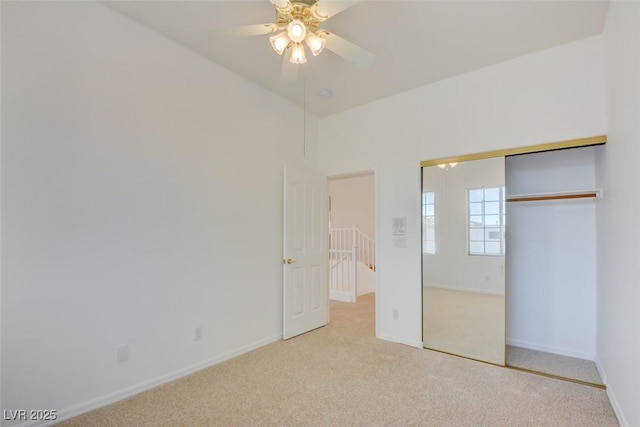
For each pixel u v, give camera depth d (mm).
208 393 2438
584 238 3064
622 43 1979
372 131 3869
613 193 2281
